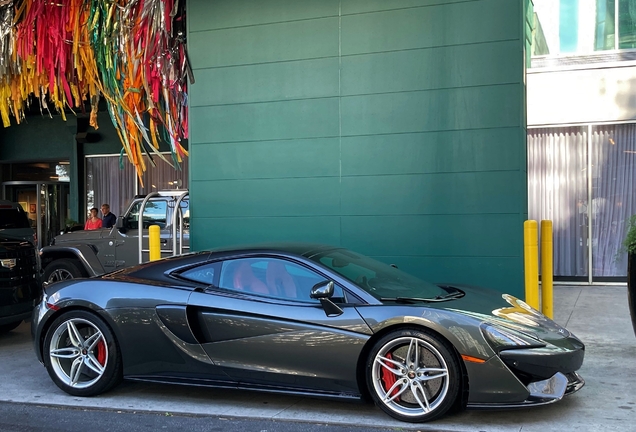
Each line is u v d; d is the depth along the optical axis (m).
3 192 17.27
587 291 10.81
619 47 11.26
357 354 4.59
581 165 11.50
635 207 11.27
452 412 4.76
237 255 5.27
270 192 8.74
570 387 4.80
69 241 10.52
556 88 11.45
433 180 8.05
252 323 4.88
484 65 7.84
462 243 7.95
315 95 8.53
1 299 7.23
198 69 9.02
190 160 9.06
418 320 4.48
